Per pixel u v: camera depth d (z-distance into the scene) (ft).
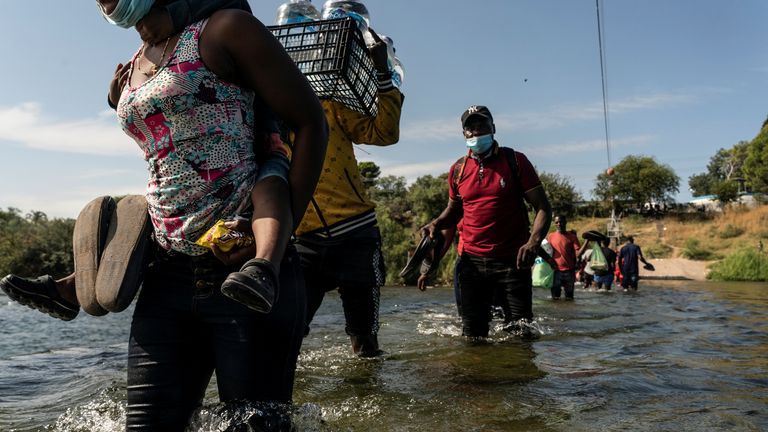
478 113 16.94
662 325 20.49
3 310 35.96
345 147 12.80
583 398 10.05
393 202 127.24
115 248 6.75
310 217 12.76
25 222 157.79
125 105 6.42
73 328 25.93
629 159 183.42
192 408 6.81
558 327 19.77
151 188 6.64
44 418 9.73
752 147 196.75
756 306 29.81
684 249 117.29
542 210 16.93
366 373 12.29
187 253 6.54
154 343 6.69
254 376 6.41
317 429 7.40
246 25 6.21
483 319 17.39
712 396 10.16
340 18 11.27
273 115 6.95
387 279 63.72
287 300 6.59
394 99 12.59
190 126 6.25
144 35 6.44
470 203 17.34
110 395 11.14
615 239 131.44
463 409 9.44
